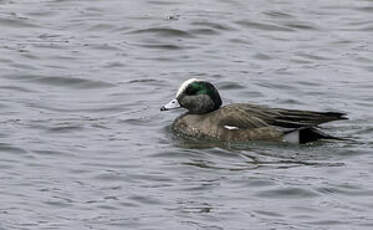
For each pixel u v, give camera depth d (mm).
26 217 14477
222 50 23766
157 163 16953
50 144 17672
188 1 27312
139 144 17922
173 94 20844
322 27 25516
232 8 26703
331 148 17828
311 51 23797
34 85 21172
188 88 19125
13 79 21406
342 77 22078
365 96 20891
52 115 19328
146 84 21422
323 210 14977
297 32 25156
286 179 16188
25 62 22422
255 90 21172
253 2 27312
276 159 17344
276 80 21781
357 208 15070
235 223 14461
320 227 14375
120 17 25719
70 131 18438
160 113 19734
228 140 18375
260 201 15297
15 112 19391
